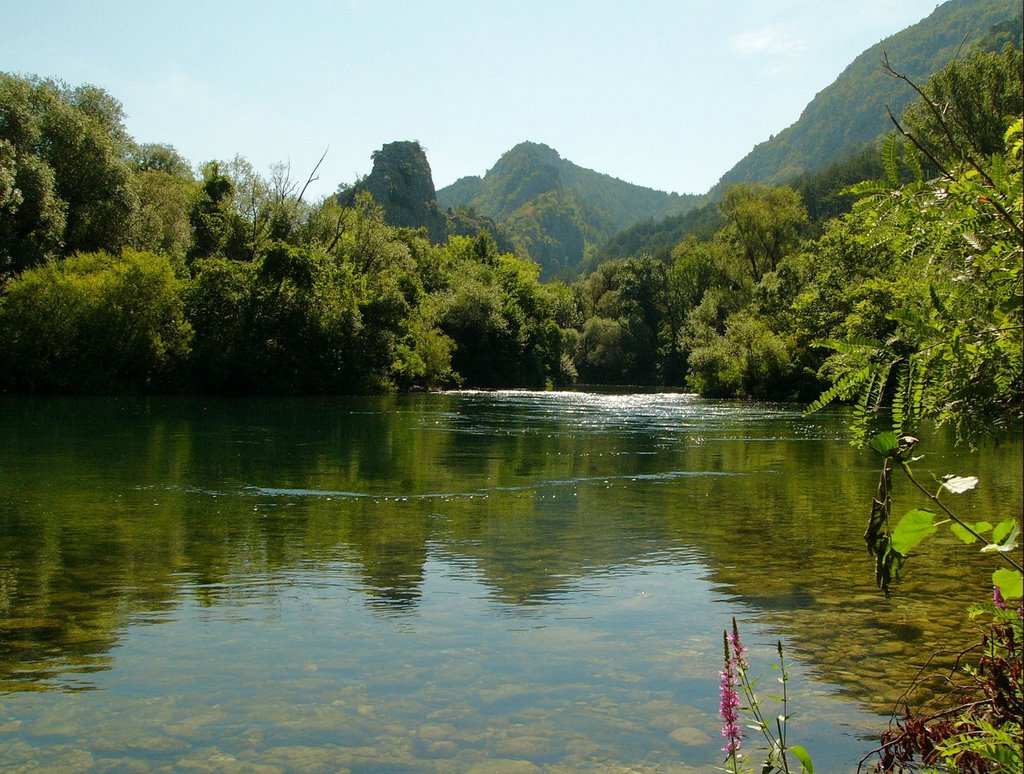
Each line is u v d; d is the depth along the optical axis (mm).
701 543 10711
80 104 58312
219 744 4984
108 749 4906
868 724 5211
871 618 7371
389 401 46625
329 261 52312
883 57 3502
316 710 5473
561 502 14055
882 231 3793
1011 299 2980
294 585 8617
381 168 181125
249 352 47312
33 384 43344
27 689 5828
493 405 44031
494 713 5441
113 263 45688
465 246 102125
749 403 46344
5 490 14844
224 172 61844
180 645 6750
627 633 7047
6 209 42719
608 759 4793
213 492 14836
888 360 3549
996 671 3887
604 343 95125
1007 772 3285
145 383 45938
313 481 16328
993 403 3371
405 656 6504
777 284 50531
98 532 11289
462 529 11672
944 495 14117
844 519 12398
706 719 5340
